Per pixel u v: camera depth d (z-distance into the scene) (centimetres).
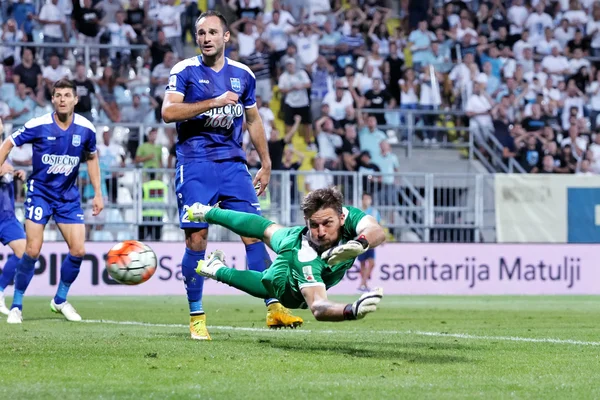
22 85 3875
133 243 1443
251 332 1617
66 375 980
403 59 4338
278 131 3884
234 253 3394
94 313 2309
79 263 2000
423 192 3600
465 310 2547
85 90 3888
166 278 3362
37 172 1930
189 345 1295
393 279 3534
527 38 4531
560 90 4447
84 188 3394
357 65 4322
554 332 1716
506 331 1733
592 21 4622
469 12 4522
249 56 4212
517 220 3616
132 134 3794
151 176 3419
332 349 1262
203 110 1345
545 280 3619
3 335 1498
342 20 4384
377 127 4150
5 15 4078
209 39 1405
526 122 4303
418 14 4506
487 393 877
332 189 1080
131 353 1187
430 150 4197
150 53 4075
